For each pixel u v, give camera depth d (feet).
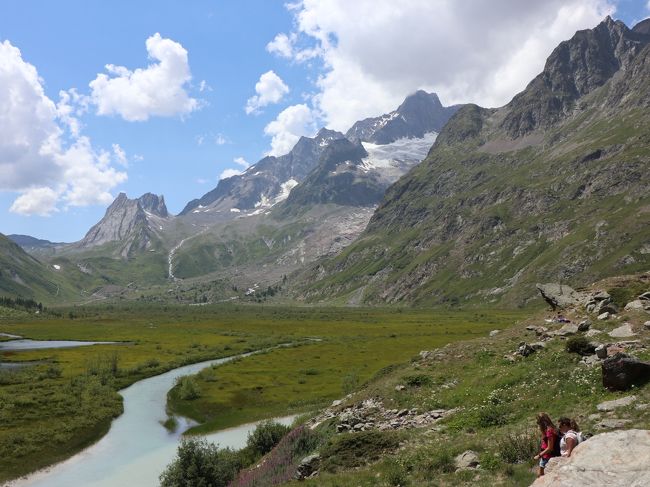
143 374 327.67
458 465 71.92
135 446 186.09
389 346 423.64
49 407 229.45
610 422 67.46
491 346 137.80
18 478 155.02
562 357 104.78
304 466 94.94
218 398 252.83
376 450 91.86
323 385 273.33
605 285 138.00
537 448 67.56
